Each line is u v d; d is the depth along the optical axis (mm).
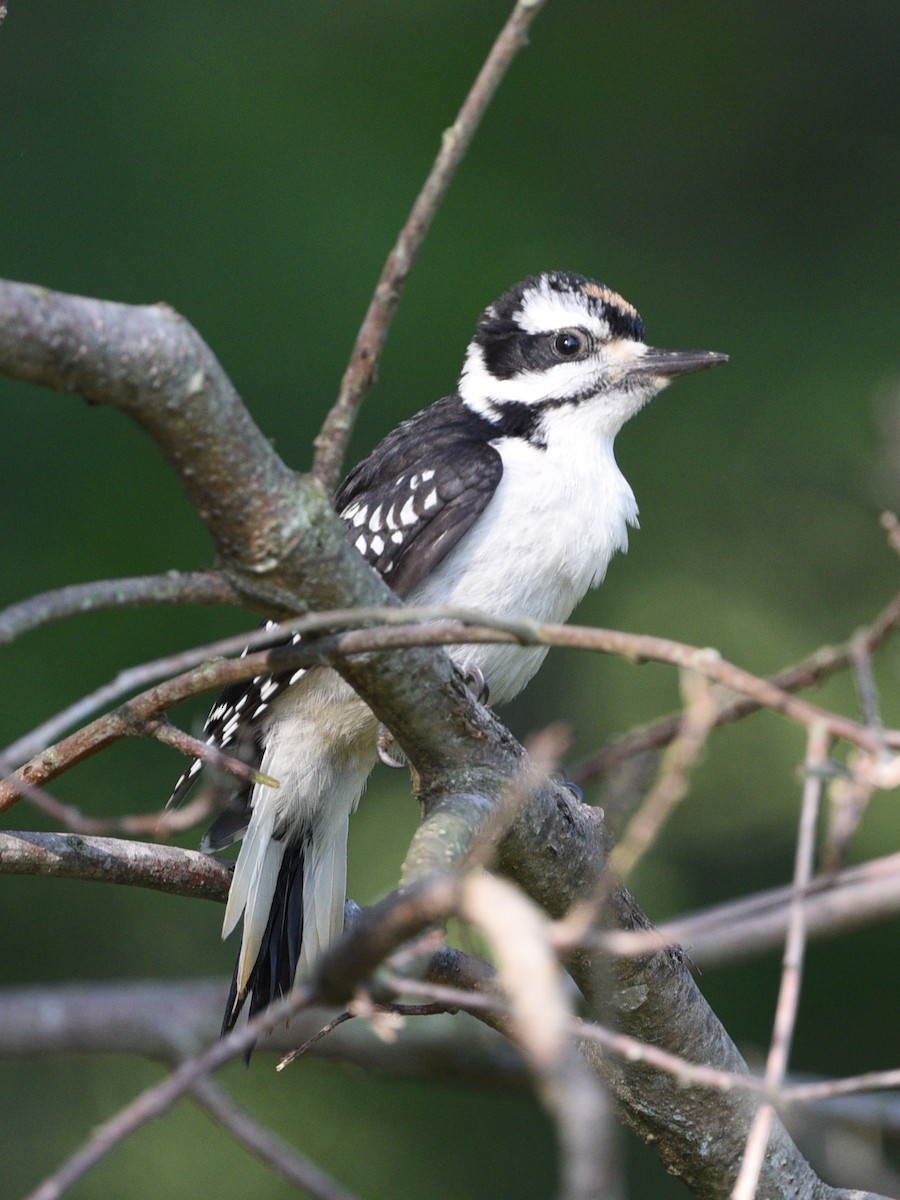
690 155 14695
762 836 12820
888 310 14234
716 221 14531
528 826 5328
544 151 14273
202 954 11555
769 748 12945
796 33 15227
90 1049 7785
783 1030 4336
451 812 4871
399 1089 11664
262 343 12492
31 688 11367
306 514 4680
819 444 13789
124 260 12562
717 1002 12180
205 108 13078
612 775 7504
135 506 12094
